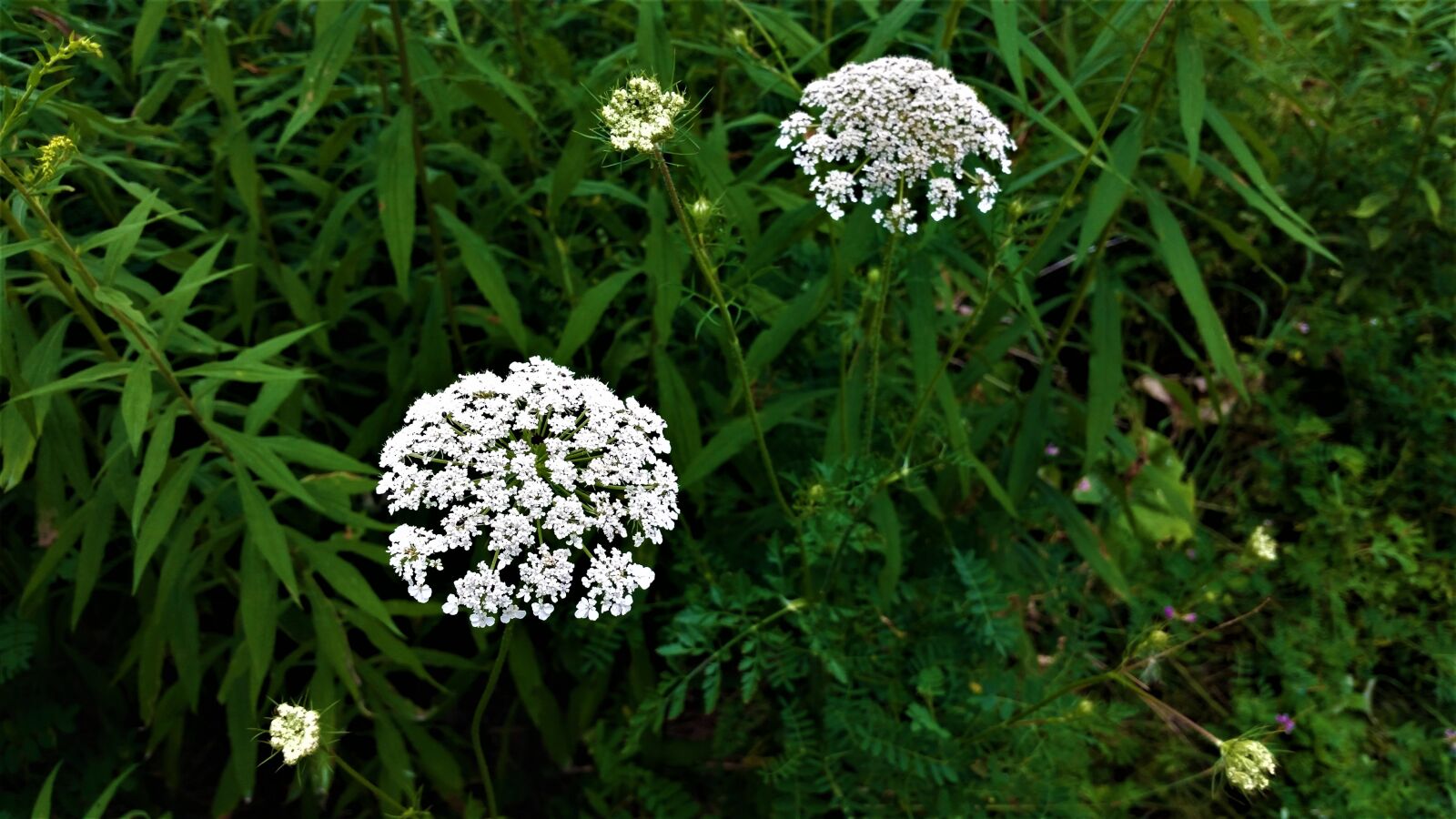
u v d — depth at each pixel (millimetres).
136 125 598
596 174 730
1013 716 605
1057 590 745
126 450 561
